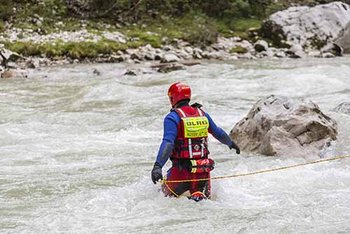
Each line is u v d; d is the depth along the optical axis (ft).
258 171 30.86
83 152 36.78
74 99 58.18
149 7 117.08
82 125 45.32
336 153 34.01
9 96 60.39
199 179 25.53
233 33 114.83
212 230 21.93
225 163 33.17
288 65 87.97
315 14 115.96
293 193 26.66
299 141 35.14
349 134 36.81
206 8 120.47
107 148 37.83
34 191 28.30
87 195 27.30
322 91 61.31
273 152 34.73
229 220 22.98
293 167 31.35
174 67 82.58
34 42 95.71
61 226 22.86
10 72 77.97
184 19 116.98
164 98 57.77
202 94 60.64
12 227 22.91
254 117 37.58
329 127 35.78
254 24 119.24
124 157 35.50
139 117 47.93
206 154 25.84
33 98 59.21
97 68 85.66
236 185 28.14
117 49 98.43
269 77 70.74
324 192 26.61
